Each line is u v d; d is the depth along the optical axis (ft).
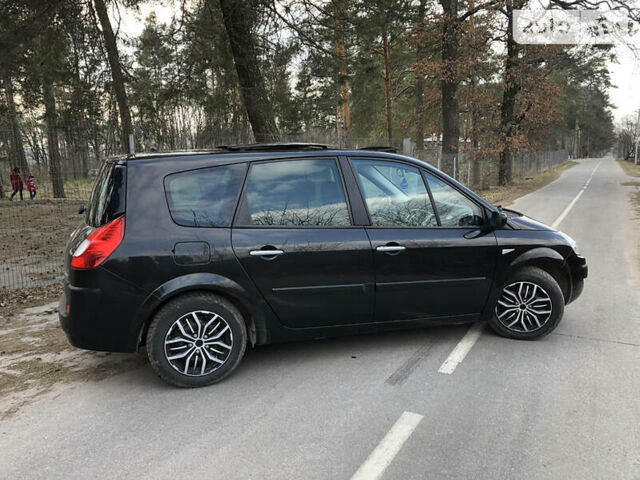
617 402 10.80
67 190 30.91
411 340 14.60
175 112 42.45
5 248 34.17
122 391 11.75
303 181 12.51
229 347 11.86
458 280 13.51
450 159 68.28
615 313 17.12
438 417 10.27
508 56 75.66
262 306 12.00
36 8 33.42
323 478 8.32
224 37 40.88
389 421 10.12
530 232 14.37
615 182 97.19
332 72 42.91
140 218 11.21
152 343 11.29
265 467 8.64
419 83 110.63
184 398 11.30
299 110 44.98
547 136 151.02
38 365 13.43
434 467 8.59
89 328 11.07
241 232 11.76
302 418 10.30
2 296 21.06
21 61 37.96
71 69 40.42
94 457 9.02
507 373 12.31
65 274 12.17
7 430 10.03
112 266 10.92
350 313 12.75
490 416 10.27
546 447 9.13
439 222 13.48
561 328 15.62
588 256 27.09
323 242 12.26
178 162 11.78
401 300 13.10
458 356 13.39
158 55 46.34
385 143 82.12
